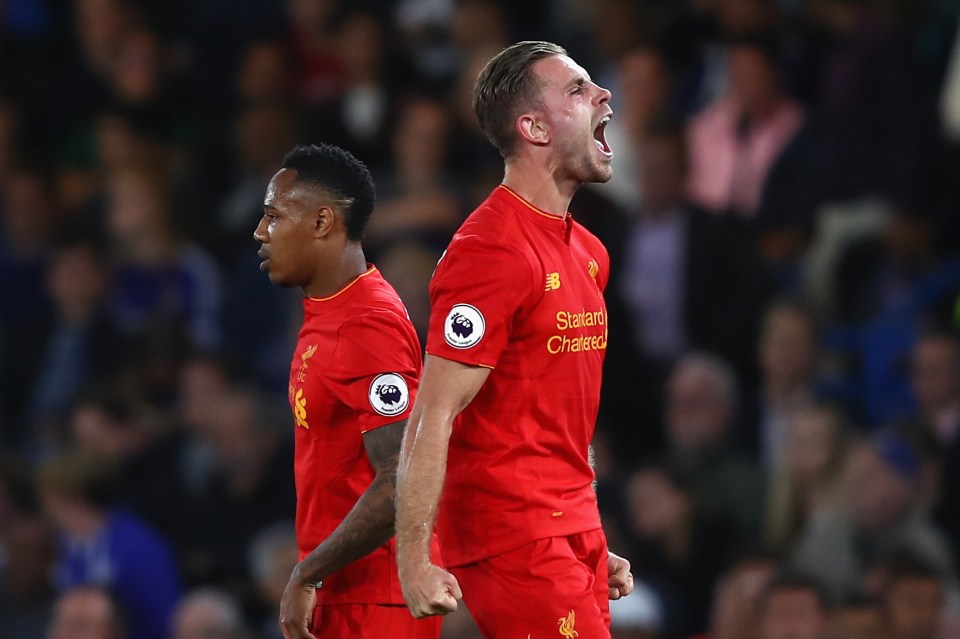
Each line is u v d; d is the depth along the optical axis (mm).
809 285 36000
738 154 38500
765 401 34031
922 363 32094
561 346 15977
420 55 46375
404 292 34719
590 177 16188
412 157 40062
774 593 27375
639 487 32156
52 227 44719
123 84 47906
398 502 15359
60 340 41562
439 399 15469
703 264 36188
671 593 31062
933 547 29281
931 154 36281
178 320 40469
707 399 33031
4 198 45812
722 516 32031
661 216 36969
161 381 38344
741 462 32875
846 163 36156
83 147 48219
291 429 36125
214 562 34219
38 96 48938
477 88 16375
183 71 48594
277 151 43531
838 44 39875
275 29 49281
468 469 16078
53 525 34438
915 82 36156
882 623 27109
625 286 37094
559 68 16125
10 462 36531
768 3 41281
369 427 16188
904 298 35125
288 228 16641
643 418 35469
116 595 32312
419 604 15078
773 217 37375
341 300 16656
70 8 51469
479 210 16047
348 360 16328
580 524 16234
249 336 40250
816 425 30594
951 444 30734
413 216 38500
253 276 40656
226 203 44469
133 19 49656
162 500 35969
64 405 40031
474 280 15586
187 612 30438
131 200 42375
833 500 30188
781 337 33625
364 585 16859
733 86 38812
